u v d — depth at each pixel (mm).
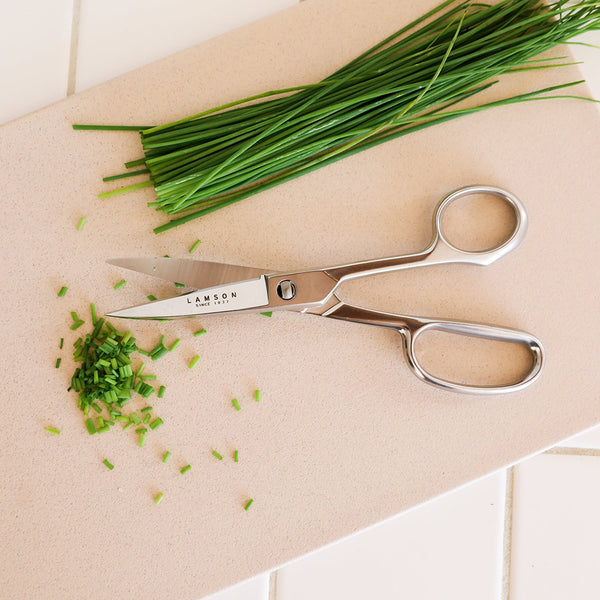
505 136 624
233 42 620
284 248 618
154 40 636
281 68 621
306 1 623
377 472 614
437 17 623
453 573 646
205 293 594
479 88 608
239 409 614
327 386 616
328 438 615
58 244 612
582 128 624
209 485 613
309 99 594
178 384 614
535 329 620
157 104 617
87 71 634
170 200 603
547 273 621
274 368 616
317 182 619
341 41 623
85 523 610
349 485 614
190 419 614
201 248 616
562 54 621
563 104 624
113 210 614
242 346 616
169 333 615
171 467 612
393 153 622
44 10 635
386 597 644
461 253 605
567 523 648
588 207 624
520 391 617
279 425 615
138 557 610
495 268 621
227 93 619
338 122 596
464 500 649
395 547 646
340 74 609
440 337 619
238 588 640
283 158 601
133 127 611
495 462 615
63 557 608
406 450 615
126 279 614
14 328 610
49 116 613
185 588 610
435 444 615
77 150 613
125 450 612
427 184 622
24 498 609
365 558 646
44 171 612
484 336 605
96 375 603
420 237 622
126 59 635
